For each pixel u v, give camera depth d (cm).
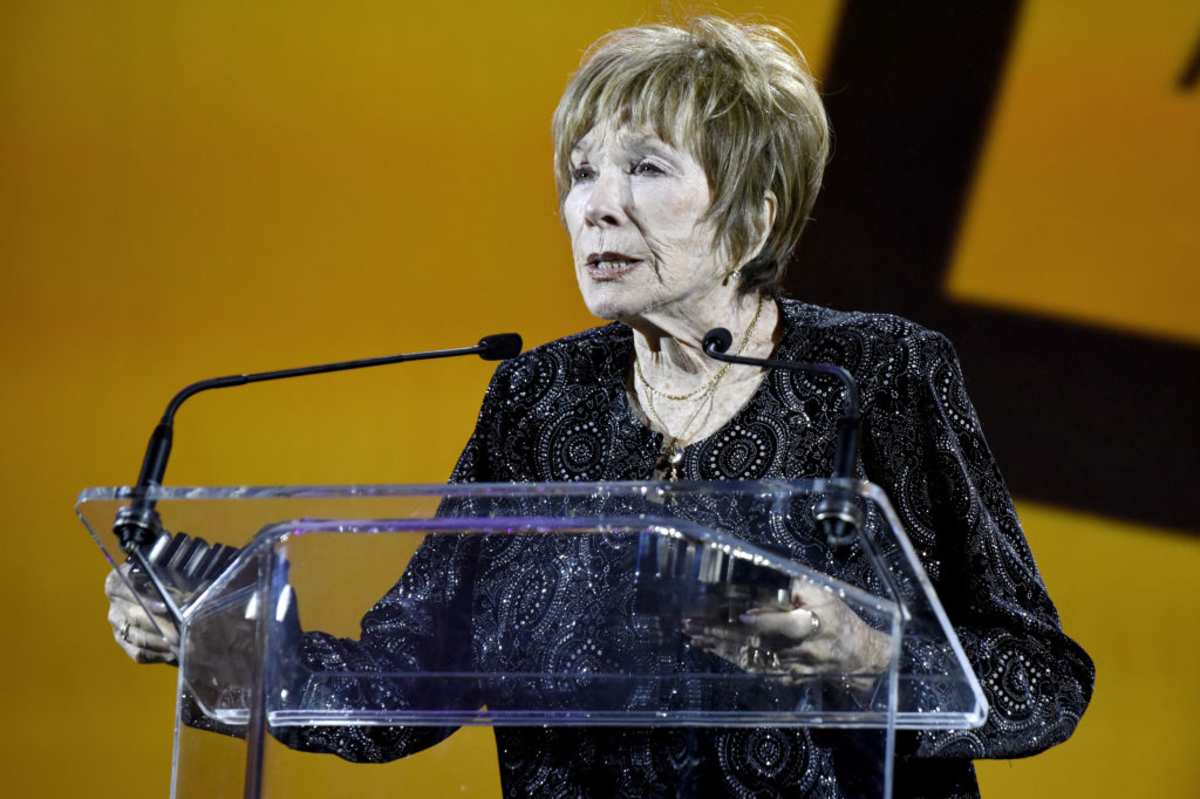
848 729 578
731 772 613
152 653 588
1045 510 1232
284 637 550
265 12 1324
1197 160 1216
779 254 700
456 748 584
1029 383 1236
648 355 707
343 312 1303
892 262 1248
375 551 553
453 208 1300
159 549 538
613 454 698
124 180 1327
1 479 1321
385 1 1314
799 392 683
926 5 1248
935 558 672
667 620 551
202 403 1306
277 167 1316
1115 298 1228
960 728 590
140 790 1294
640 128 671
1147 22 1220
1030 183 1234
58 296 1327
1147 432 1224
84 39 1336
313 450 1296
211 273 1317
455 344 1292
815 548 567
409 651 579
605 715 576
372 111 1311
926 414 676
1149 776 1200
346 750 586
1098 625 1220
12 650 1309
